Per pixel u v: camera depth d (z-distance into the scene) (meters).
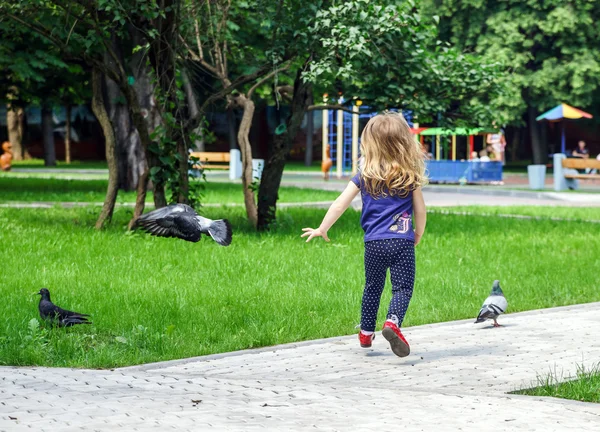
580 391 7.92
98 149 92.06
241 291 13.58
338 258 17.30
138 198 21.12
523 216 29.69
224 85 23.27
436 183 55.78
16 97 42.62
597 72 64.94
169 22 20.33
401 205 9.28
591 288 14.60
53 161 71.69
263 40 26.75
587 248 19.98
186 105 21.97
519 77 63.66
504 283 14.79
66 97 44.84
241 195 36.22
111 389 8.01
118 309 12.05
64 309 11.42
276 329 11.12
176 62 21.42
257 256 17.38
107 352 9.74
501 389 8.17
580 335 10.81
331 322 11.61
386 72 21.73
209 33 23.28
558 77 64.75
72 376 8.65
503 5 65.31
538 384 8.24
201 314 11.93
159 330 11.00
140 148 36.94
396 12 20.70
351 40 19.69
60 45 20.19
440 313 12.27
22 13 19.89
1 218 23.28
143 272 15.27
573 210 32.12
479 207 33.34
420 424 6.69
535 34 66.19
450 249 19.17
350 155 65.31
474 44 66.25
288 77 33.44
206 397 7.64
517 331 11.10
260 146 91.38
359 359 9.57
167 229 7.32
